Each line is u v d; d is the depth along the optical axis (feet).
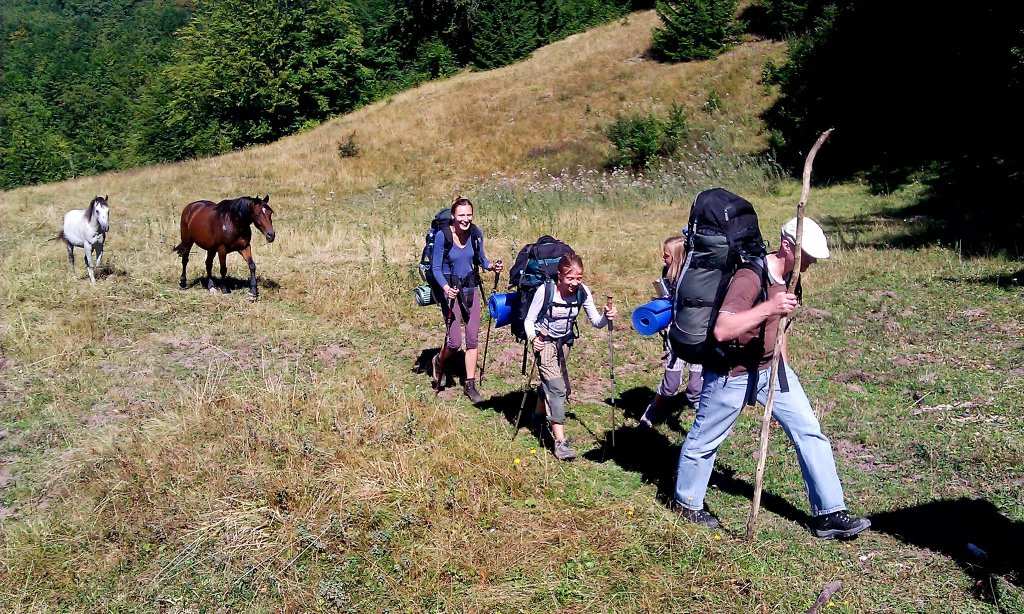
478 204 67.67
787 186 65.82
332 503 16.66
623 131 78.89
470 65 154.30
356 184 80.89
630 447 20.42
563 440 19.45
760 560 14.96
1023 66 59.93
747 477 18.61
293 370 25.79
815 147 13.62
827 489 15.60
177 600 14.29
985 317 29.40
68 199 69.05
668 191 66.28
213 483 17.39
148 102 209.36
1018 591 13.70
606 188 68.08
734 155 73.36
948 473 18.08
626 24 128.36
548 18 146.30
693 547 15.33
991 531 15.71
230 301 34.17
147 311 32.22
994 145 60.75
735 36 100.12
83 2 449.48
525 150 86.79
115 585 14.79
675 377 20.62
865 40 75.10
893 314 30.66
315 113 156.35
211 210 34.53
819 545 15.57
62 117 277.85
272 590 14.47
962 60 66.08
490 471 17.81
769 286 14.64
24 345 27.25
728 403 15.35
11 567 15.10
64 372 25.36
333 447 18.84
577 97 97.09
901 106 71.31
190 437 19.54
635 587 14.28
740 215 14.55
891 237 44.96
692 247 14.92
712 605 13.71
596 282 37.40
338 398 21.88
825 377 24.63
